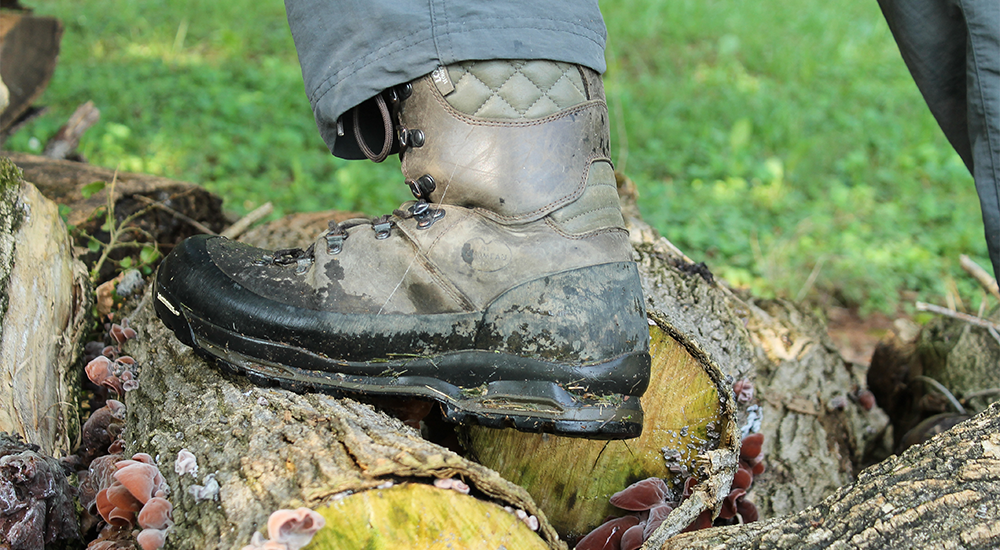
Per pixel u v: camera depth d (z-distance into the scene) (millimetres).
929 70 1457
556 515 1435
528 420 1300
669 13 6957
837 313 2873
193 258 1364
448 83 1310
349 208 2982
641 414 1326
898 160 4223
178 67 4641
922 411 1815
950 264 3131
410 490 1246
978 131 1401
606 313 1309
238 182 3123
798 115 4660
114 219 1724
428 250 1316
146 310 1517
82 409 1505
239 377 1357
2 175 1457
